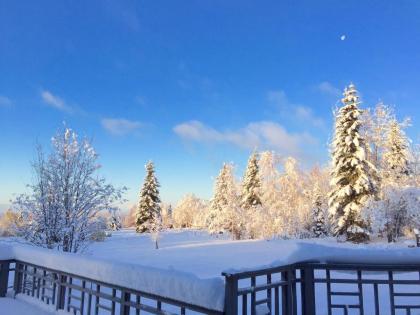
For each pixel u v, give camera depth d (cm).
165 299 394
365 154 2594
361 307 436
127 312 449
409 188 2264
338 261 443
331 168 2891
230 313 329
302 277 450
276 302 407
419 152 2592
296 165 3241
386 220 2288
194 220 6688
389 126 2753
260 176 3291
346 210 2536
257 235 3162
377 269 435
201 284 355
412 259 428
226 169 4484
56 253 603
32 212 1234
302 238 3011
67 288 579
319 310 585
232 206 3569
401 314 555
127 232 4962
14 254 718
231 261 1580
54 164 1269
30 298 656
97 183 1290
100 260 503
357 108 2694
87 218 1262
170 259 1709
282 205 3109
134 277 432
